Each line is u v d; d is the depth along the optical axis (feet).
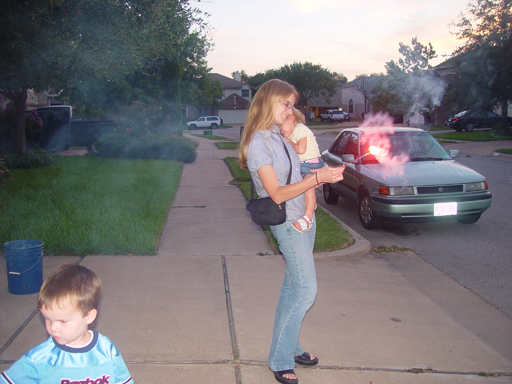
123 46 31.76
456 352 12.00
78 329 6.45
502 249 21.62
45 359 6.49
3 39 28.96
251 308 14.10
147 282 16.02
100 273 16.78
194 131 160.56
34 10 27.35
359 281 16.97
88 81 35.47
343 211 30.83
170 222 25.13
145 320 13.11
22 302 14.15
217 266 17.85
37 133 61.67
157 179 38.32
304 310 9.87
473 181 23.76
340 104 243.19
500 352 12.12
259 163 9.21
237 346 11.80
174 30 37.17
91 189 32.30
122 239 19.84
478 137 89.35
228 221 25.45
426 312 14.44
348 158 26.40
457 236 23.93
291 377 10.14
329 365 11.17
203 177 43.06
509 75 87.97
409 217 23.04
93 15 30.42
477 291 16.53
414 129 29.30
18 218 22.93
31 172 41.60
